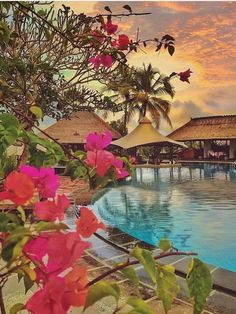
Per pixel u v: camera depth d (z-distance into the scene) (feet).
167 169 87.10
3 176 3.65
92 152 3.46
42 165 3.81
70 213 24.00
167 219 33.06
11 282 10.98
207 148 122.93
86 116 102.47
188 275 2.48
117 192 50.14
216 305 10.54
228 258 21.89
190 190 50.78
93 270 13.51
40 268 2.07
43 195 2.54
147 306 2.29
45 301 1.89
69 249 1.97
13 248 2.09
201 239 26.08
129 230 29.30
